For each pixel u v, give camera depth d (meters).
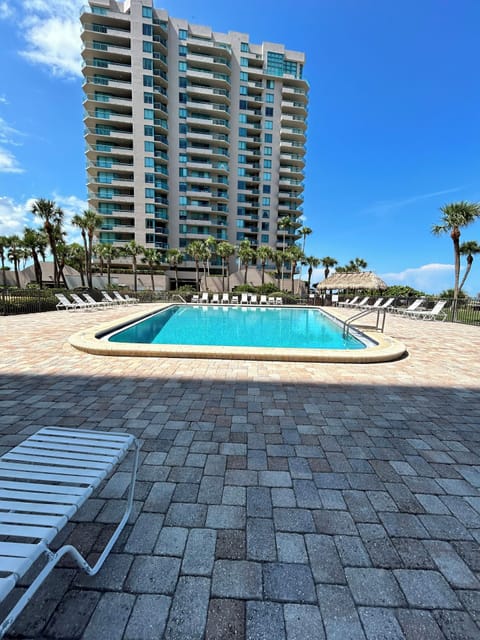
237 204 43.59
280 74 42.81
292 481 2.21
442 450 2.68
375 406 3.63
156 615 1.28
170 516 1.84
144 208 38.62
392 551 1.63
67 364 5.16
